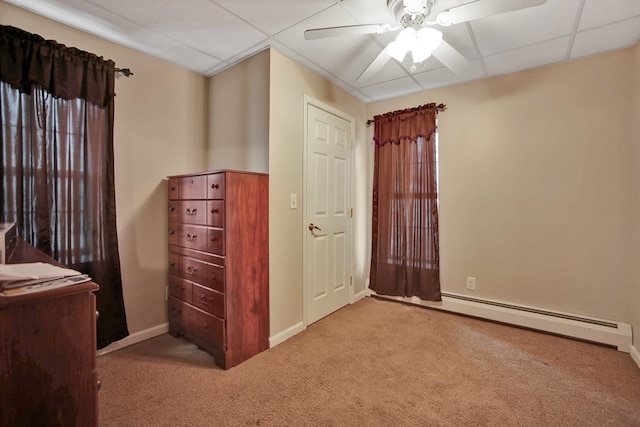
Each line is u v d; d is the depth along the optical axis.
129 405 1.62
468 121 2.93
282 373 1.95
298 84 2.56
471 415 1.56
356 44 2.26
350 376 1.91
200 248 2.20
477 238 2.90
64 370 0.73
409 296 3.21
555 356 2.16
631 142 2.26
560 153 2.52
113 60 2.23
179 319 2.41
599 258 2.38
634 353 2.09
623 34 2.08
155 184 2.49
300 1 1.76
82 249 2.04
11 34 1.74
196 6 1.82
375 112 3.51
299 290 2.60
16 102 1.76
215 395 1.72
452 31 2.05
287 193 2.47
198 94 2.79
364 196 3.56
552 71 2.54
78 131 2.00
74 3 1.78
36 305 0.69
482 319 2.81
